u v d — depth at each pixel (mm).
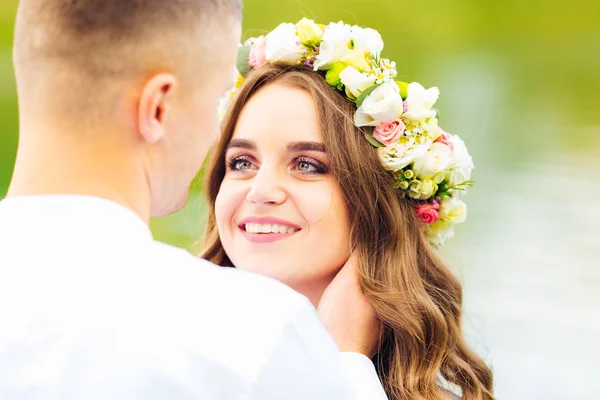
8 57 18234
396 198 2797
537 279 7207
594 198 9430
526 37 23000
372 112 2691
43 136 1689
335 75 2727
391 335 2771
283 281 2689
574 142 11945
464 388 2881
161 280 1615
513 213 8953
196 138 1792
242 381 1548
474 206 9242
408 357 2723
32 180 1688
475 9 26734
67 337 1531
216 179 2941
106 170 1688
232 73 1853
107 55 1657
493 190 9789
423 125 2785
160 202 1818
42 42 1676
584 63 19281
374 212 2719
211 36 1757
